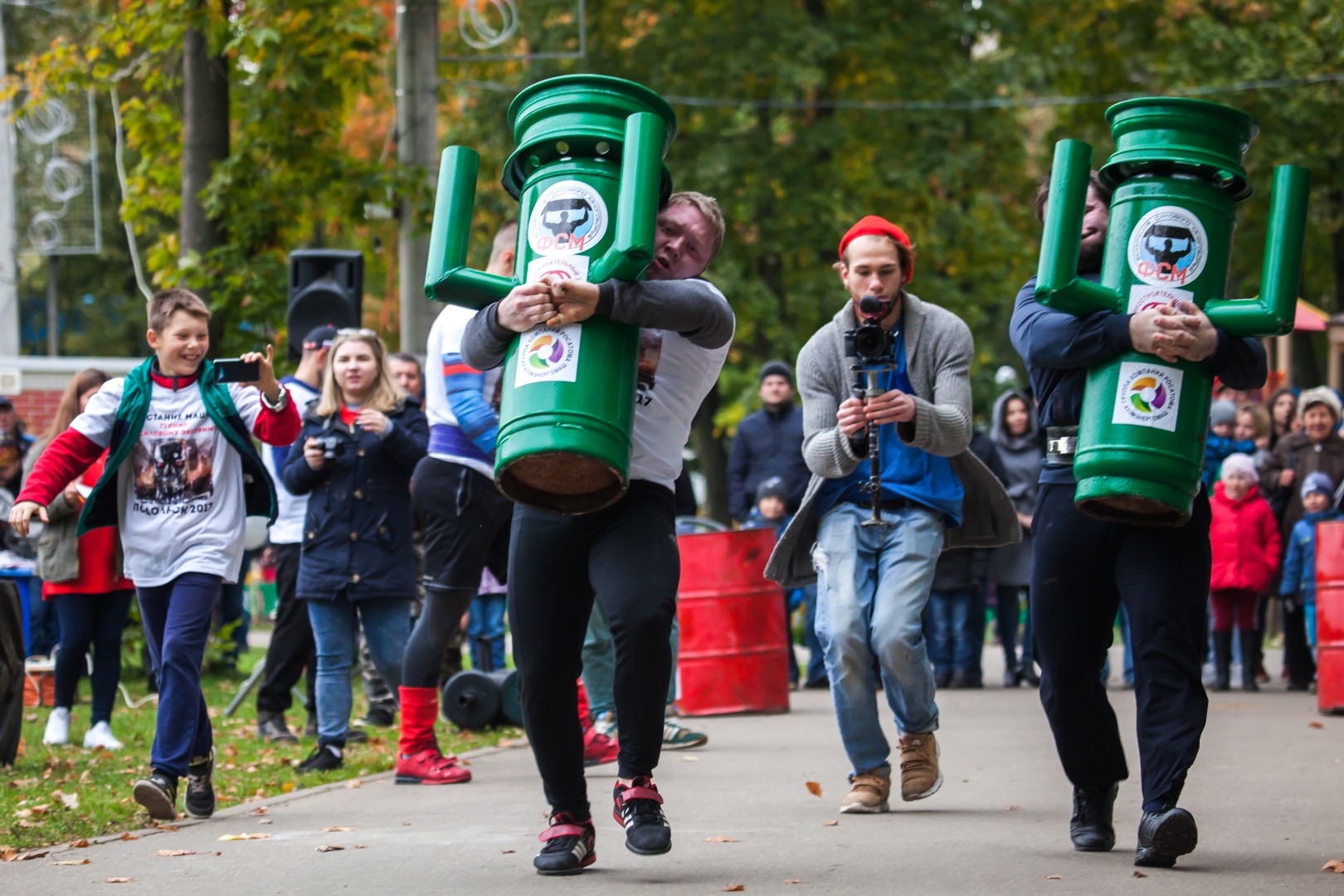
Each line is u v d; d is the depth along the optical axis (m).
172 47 24.61
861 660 10.31
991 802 11.12
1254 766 13.08
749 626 18.47
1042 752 14.32
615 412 7.49
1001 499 10.32
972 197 44.81
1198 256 8.00
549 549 8.00
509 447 7.48
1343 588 17.72
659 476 8.12
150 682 21.72
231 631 22.56
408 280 24.05
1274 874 8.14
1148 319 7.87
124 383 10.49
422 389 19.50
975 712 18.36
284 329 24.08
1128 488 7.87
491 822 10.33
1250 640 21.47
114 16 24.95
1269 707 18.83
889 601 10.12
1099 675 8.72
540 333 7.52
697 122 43.16
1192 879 8.03
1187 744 8.16
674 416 8.13
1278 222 8.02
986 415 46.94
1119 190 8.17
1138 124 8.14
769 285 43.97
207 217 24.02
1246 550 21.16
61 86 26.02
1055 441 8.51
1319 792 11.48
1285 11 40.22
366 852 9.17
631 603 7.88
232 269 23.73
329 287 19.17
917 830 9.84
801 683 23.45
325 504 13.21
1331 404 22.05
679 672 18.45
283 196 24.00
